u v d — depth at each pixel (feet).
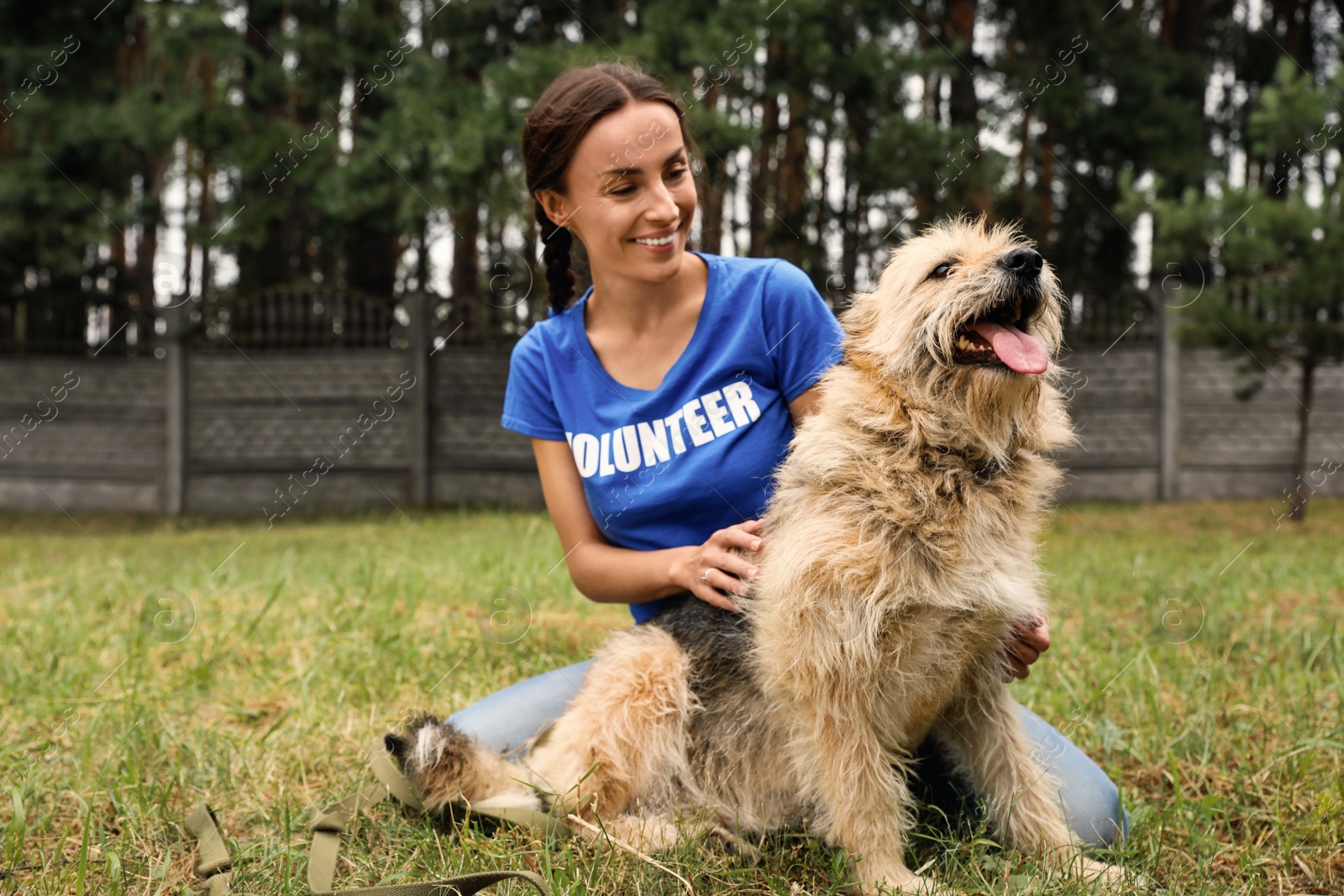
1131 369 44.11
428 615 17.69
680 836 8.94
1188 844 9.17
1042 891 7.95
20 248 43.80
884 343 9.31
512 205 32.78
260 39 42.37
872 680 8.60
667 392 9.96
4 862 8.71
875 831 8.64
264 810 9.76
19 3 42.39
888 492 8.61
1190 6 51.16
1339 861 8.68
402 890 7.48
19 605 19.29
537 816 9.11
